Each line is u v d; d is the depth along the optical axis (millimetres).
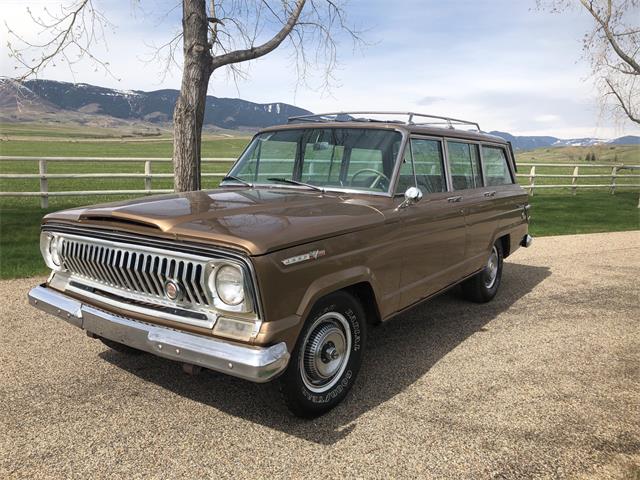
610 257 9414
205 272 2775
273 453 2955
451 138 5031
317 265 3037
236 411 3418
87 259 3320
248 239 2684
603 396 3818
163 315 2967
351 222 3377
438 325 5395
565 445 3135
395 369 4219
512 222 6418
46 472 2723
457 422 3371
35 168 34375
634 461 2982
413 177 4297
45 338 4590
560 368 4332
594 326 5480
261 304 2701
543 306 6211
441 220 4547
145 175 12555
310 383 3238
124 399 3537
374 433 3203
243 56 7215
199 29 6836
